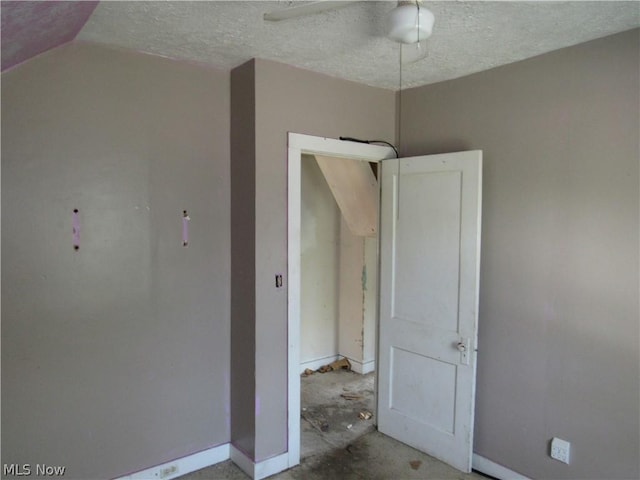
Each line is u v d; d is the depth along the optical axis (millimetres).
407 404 2949
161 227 2471
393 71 2646
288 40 2180
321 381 4078
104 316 2309
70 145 2172
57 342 2184
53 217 2143
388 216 3006
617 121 2076
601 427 2162
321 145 2719
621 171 2072
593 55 2143
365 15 1885
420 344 2836
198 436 2666
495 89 2543
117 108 2299
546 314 2352
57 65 2117
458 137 2738
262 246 2514
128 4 1786
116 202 2316
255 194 2475
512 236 2484
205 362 2672
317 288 4320
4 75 1984
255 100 2445
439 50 2279
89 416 2291
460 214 2594
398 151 3107
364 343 4246
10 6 1321
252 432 2568
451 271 2650
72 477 2260
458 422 2650
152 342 2469
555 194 2301
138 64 2350
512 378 2504
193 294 2604
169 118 2469
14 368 2086
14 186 2037
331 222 4383
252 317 2531
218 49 2311
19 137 2037
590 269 2184
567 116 2244
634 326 2051
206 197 2625
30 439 2145
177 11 1851
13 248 2049
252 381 2553
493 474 2592
